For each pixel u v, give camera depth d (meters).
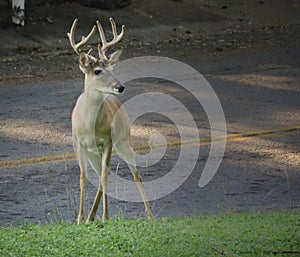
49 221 21.42
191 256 16.36
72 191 24.14
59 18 47.34
